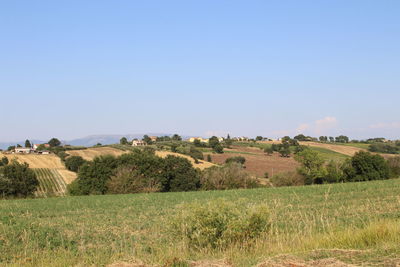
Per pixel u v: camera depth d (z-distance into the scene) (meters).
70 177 91.31
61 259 12.12
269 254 10.16
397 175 75.12
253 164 106.06
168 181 68.44
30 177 63.47
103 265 10.59
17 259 13.11
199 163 103.19
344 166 72.25
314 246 10.54
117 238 17.20
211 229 11.81
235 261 9.61
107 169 63.72
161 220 22.22
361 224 15.85
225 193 41.72
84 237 17.47
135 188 60.69
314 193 35.72
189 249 12.12
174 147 127.62
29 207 31.98
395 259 7.90
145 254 12.07
